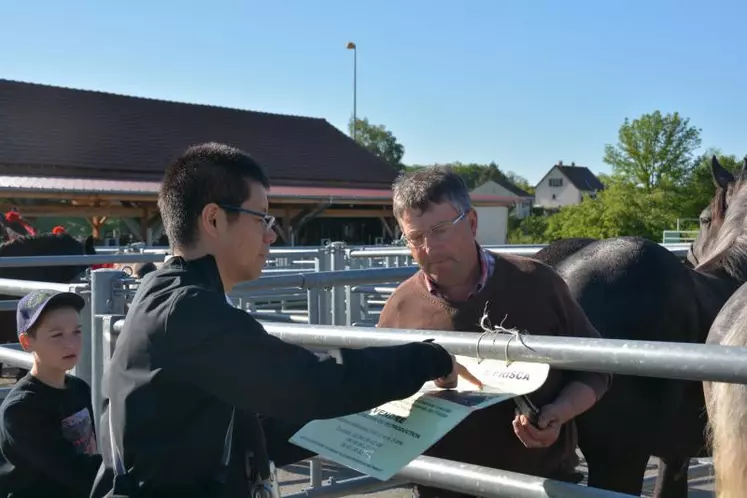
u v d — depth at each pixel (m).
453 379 1.83
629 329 3.12
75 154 27.11
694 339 3.27
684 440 3.26
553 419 2.07
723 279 3.63
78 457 2.67
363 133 91.75
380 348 1.71
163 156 29.38
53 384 2.81
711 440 2.68
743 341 2.37
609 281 3.20
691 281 3.35
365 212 29.08
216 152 1.78
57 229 9.58
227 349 1.56
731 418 2.16
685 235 22.17
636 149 51.97
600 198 43.12
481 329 2.32
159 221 24.30
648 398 3.09
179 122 31.94
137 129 30.14
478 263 2.37
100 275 3.06
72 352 2.79
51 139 27.36
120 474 1.69
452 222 2.25
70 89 30.03
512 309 2.31
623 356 1.51
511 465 2.35
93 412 3.02
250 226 1.78
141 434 1.64
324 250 7.74
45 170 25.94
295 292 7.62
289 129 35.56
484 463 2.34
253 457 1.83
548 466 2.42
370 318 7.10
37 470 2.70
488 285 2.34
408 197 2.27
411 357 1.71
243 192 1.76
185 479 1.65
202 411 1.65
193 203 1.75
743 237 3.84
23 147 26.36
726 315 2.80
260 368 1.55
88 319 3.18
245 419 1.85
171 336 1.60
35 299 2.80
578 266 3.30
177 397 1.63
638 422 3.12
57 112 28.70
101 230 25.58
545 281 2.35
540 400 2.22
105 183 24.02
